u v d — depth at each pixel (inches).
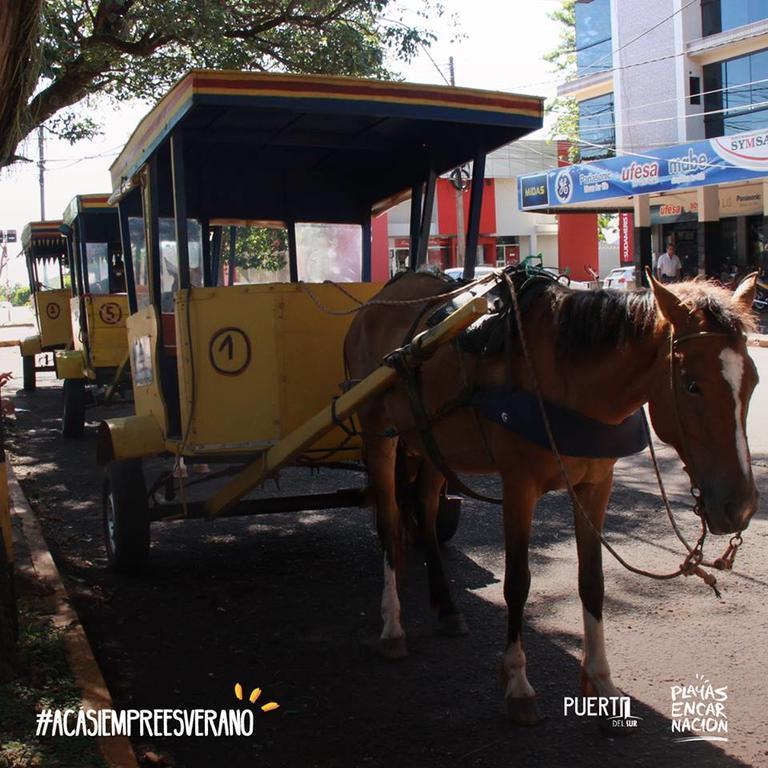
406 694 174.7
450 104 226.5
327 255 319.6
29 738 144.6
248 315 227.6
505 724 161.6
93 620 215.3
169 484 262.8
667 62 1028.5
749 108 979.3
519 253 1549.0
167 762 152.0
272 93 211.8
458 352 173.3
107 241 478.6
